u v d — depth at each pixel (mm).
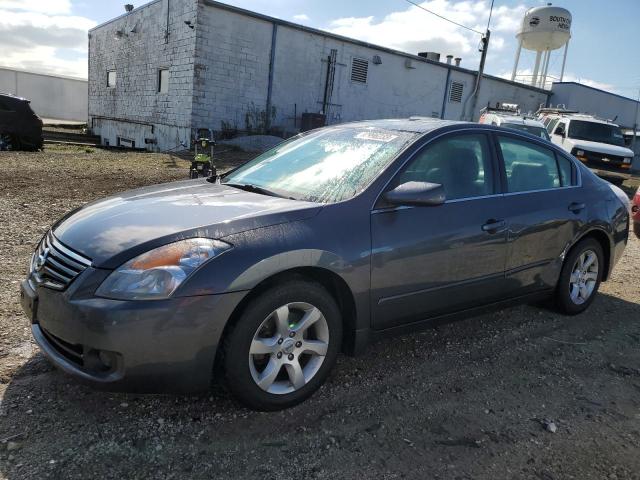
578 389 3496
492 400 3281
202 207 3104
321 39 22328
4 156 13492
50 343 2836
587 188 4750
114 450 2564
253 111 21000
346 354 3334
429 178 3580
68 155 15242
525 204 4090
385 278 3252
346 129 4184
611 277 6336
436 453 2723
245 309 2760
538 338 4297
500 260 3910
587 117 18438
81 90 42688
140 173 12000
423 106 27297
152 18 21781
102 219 3033
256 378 2854
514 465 2668
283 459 2594
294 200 3293
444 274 3564
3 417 2738
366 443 2764
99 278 2592
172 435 2713
